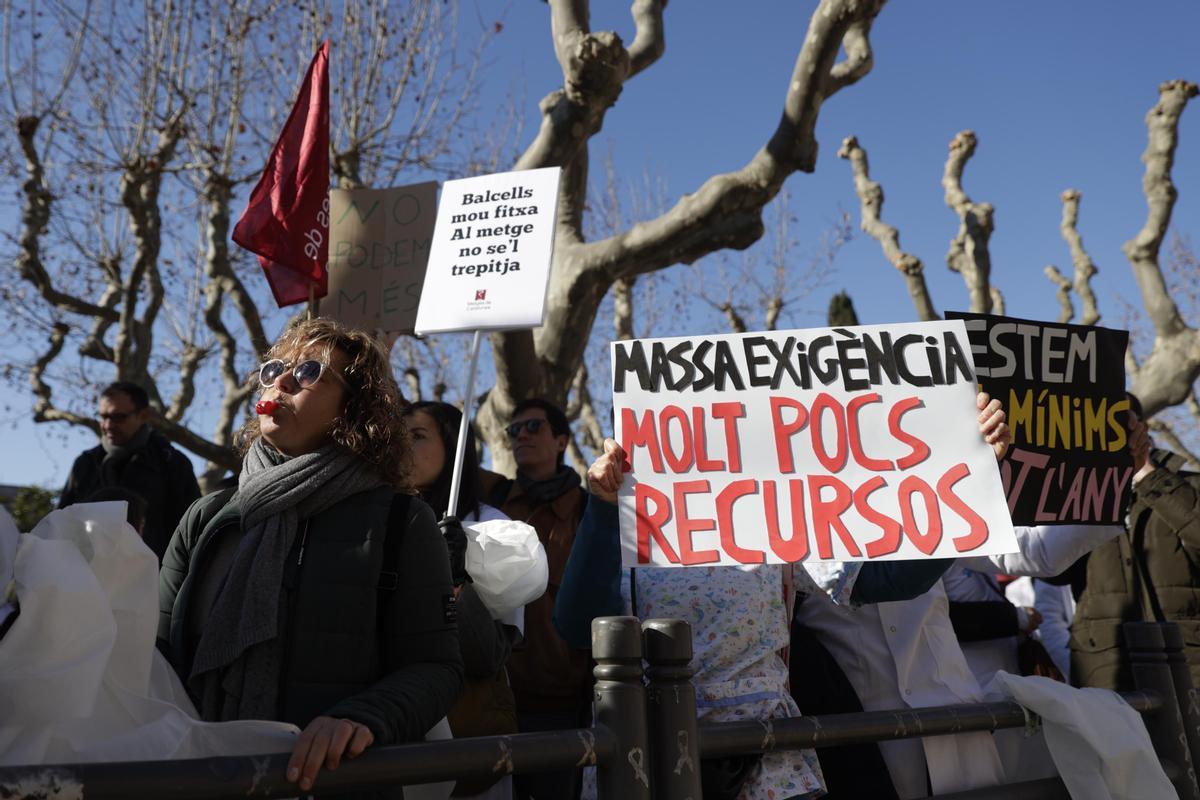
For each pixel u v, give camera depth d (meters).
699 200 6.93
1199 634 3.55
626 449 2.40
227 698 1.79
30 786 1.26
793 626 2.87
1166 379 10.51
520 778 3.12
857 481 2.38
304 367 2.00
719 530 2.35
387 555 1.86
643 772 1.83
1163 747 2.95
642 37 7.43
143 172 9.37
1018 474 2.73
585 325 7.53
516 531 2.60
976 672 3.54
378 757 1.54
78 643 1.53
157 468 5.25
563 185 7.65
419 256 5.03
